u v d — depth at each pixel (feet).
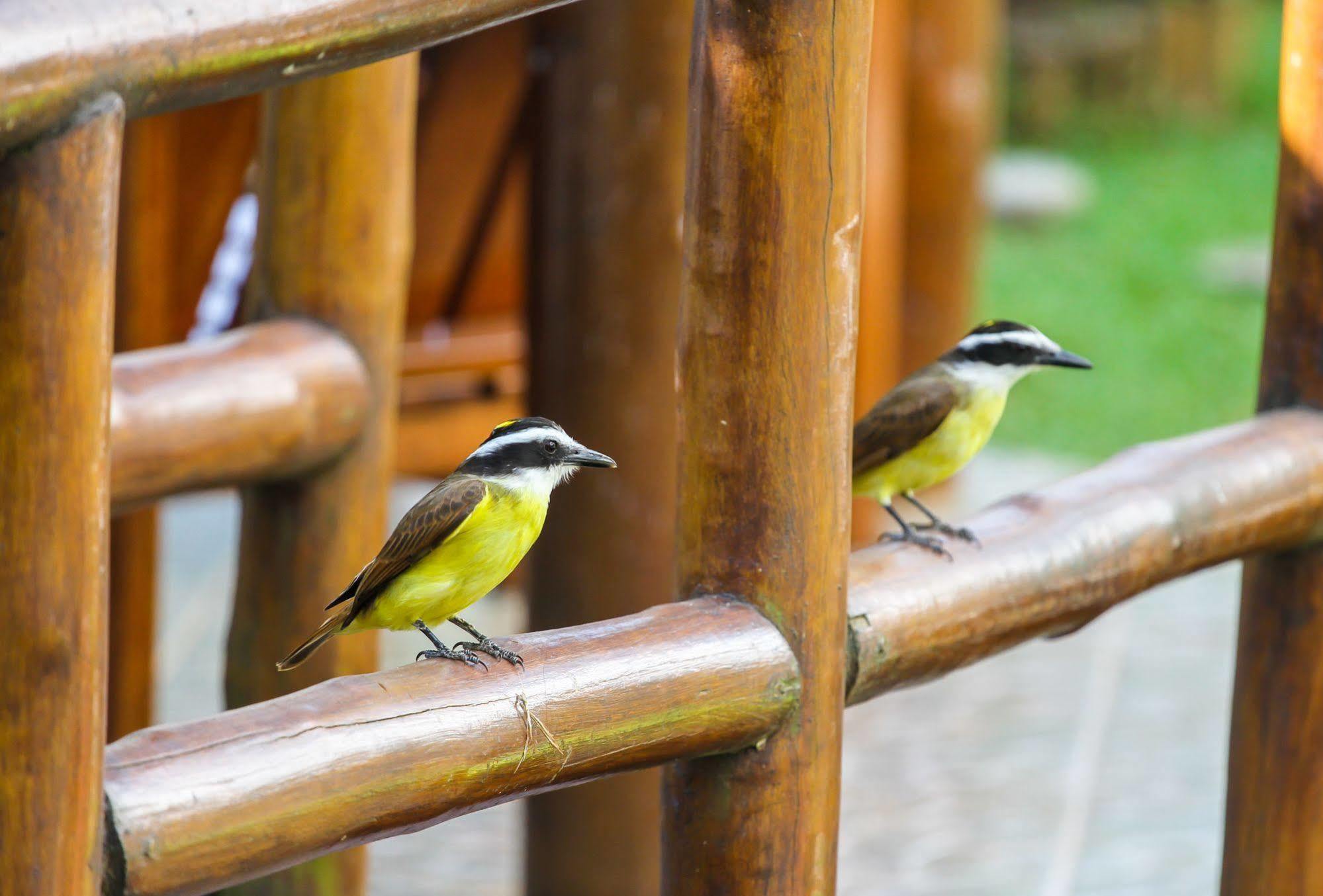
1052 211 124.36
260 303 27.20
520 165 48.73
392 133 26.86
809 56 16.81
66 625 12.34
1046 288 111.86
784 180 16.99
